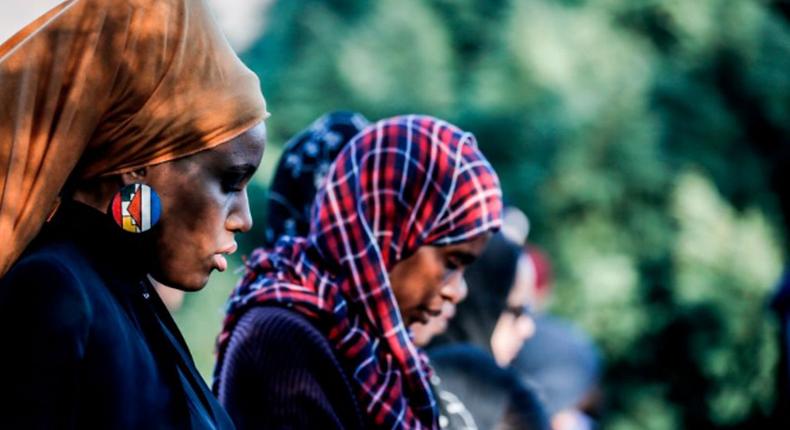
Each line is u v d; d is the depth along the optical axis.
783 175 21.34
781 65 21.38
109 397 3.76
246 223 4.21
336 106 19.52
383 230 5.43
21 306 3.71
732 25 21.09
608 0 20.70
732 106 21.17
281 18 20.28
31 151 3.83
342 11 20.27
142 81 3.92
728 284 19.33
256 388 5.05
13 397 3.61
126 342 3.85
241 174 4.12
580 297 19.00
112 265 3.98
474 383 6.36
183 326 16.75
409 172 5.43
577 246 19.28
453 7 20.09
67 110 3.84
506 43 19.78
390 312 5.35
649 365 19.17
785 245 21.34
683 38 20.88
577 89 19.78
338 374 5.18
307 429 5.00
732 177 20.88
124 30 3.90
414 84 19.62
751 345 19.28
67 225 3.95
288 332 5.09
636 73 20.28
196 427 4.01
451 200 5.45
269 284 5.23
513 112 19.58
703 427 19.27
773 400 19.22
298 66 19.77
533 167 19.41
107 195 3.98
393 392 5.32
